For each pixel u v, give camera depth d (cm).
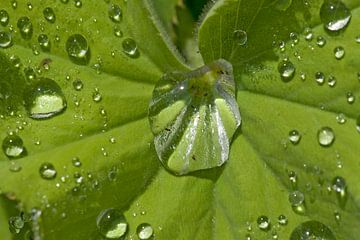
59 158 16
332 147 16
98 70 16
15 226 16
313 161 16
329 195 16
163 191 16
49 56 16
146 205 16
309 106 16
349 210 16
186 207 16
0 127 16
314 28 16
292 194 16
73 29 16
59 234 16
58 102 16
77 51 16
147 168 16
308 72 16
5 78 16
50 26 16
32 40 16
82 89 16
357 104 16
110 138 16
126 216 16
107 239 16
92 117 16
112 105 16
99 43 16
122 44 16
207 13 16
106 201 16
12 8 16
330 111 16
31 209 16
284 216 16
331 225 16
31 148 16
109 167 16
